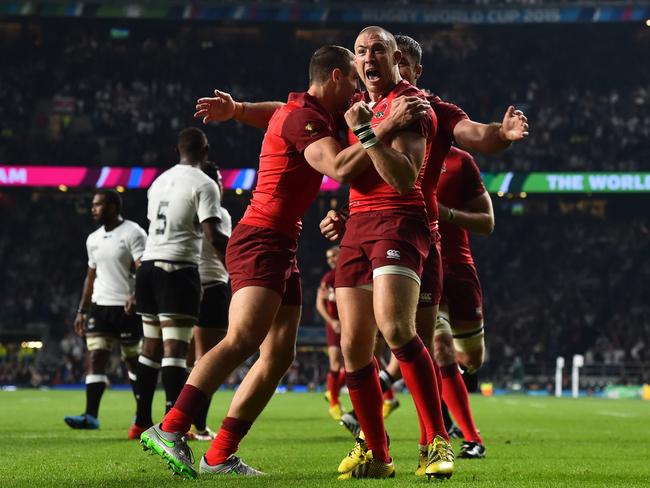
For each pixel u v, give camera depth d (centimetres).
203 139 812
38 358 3797
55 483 475
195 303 786
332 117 541
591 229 4456
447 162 729
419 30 4653
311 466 604
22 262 4203
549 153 4262
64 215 4356
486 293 4219
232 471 539
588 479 529
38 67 4509
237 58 4653
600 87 4562
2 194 4319
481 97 4538
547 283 4266
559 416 1544
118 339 984
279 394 2945
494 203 4488
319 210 4394
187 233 786
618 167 4238
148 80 4538
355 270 508
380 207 502
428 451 503
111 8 4212
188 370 937
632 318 4097
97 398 995
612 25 4453
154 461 615
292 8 4241
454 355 705
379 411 514
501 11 4269
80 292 4128
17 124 4272
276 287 518
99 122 4350
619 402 2414
